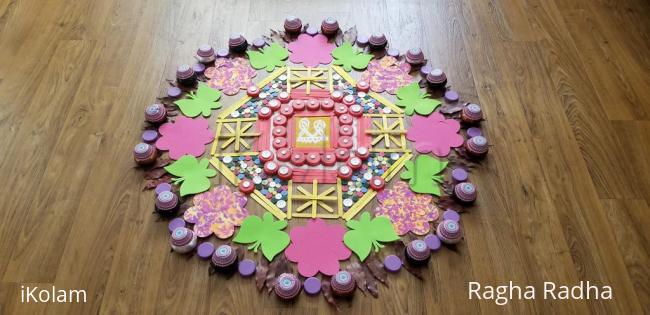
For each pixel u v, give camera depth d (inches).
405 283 51.4
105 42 73.6
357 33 74.8
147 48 73.0
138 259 53.1
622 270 52.4
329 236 54.4
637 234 55.0
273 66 70.5
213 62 71.1
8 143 62.3
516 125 64.4
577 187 58.6
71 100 66.7
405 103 66.2
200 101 66.4
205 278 51.7
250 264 52.1
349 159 59.6
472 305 50.1
